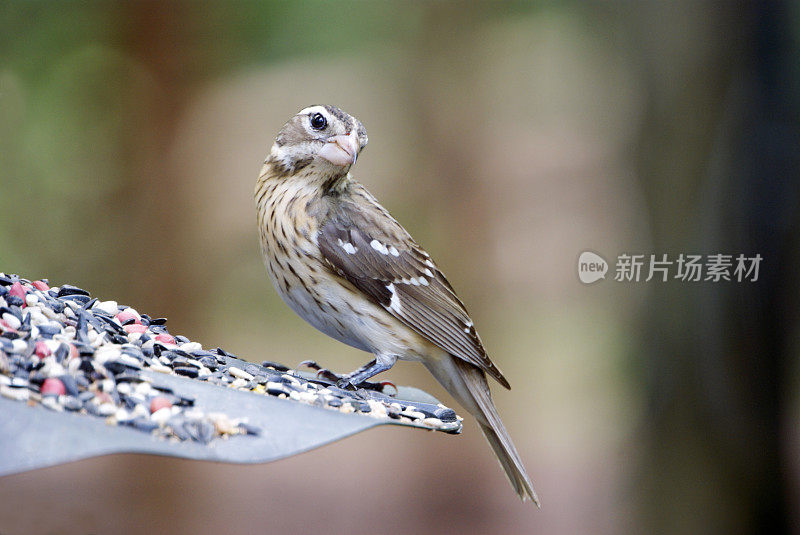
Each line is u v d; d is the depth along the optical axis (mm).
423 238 16016
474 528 13570
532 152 16297
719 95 9578
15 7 13789
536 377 16109
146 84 13891
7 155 13742
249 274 14539
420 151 16250
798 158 9148
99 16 13773
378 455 16438
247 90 14555
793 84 9172
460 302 7191
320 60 15375
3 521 8195
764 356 9320
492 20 16406
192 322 13797
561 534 13391
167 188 13812
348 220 6910
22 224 13719
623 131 14875
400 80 16203
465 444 16188
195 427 4195
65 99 13859
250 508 13500
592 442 15766
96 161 13836
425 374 16016
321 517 13469
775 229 9234
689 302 9852
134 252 13695
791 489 9547
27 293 5406
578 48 16203
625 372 11602
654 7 9977
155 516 12562
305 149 6867
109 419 4168
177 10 13820
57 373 4410
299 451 4176
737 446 9555
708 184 9695
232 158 14266
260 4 14258
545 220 16047
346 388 6164
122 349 5113
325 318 6980
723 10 9492
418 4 16125
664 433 10062
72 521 8297
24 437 3664
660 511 10070
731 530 9703
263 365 6129
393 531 13250
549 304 16016
